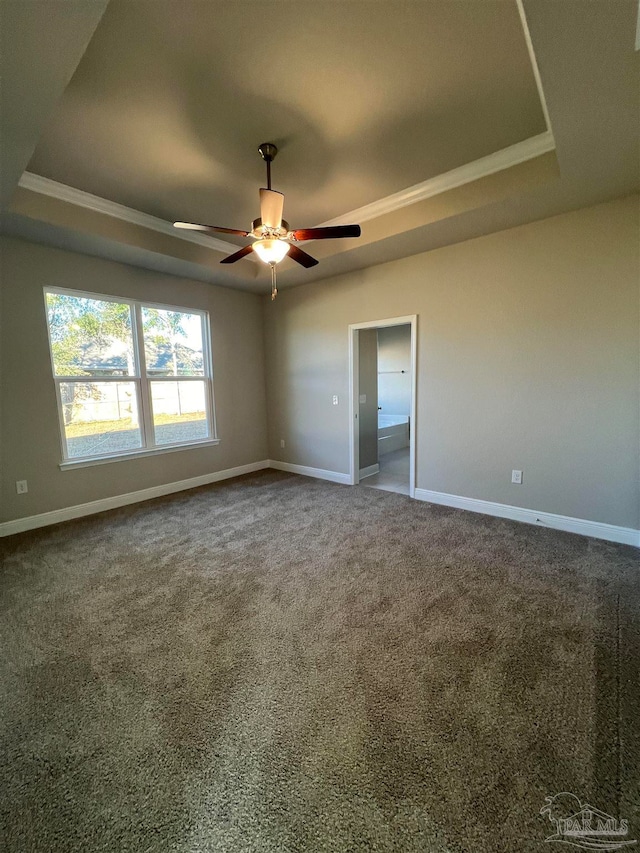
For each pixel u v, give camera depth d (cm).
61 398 356
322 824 109
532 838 104
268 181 234
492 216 285
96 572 258
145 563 270
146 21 149
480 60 173
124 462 399
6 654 181
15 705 152
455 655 175
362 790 118
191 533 323
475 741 133
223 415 498
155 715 146
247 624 200
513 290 314
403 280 383
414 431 393
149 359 421
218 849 104
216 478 493
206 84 184
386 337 791
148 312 418
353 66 176
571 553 270
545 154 239
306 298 481
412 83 187
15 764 128
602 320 278
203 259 391
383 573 250
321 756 129
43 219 280
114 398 395
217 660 175
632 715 141
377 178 276
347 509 375
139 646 185
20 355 326
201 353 476
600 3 124
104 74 176
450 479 374
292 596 225
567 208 276
